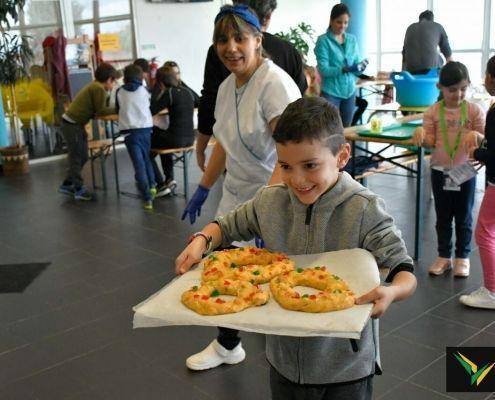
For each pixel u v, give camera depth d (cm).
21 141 686
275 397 132
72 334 269
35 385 229
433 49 550
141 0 760
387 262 113
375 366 129
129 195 523
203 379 227
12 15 590
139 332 268
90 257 371
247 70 185
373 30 1002
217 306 107
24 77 629
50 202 511
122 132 473
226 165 203
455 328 257
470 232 308
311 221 122
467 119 289
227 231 136
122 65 763
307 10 973
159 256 368
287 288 109
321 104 111
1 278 341
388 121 395
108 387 225
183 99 486
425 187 489
